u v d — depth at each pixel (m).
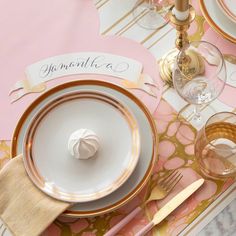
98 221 0.87
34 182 0.86
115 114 0.91
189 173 0.90
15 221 0.85
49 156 0.90
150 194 0.88
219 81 0.87
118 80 0.97
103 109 0.92
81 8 1.04
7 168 0.87
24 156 0.87
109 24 1.02
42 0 1.05
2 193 0.87
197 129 0.93
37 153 0.90
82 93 0.92
